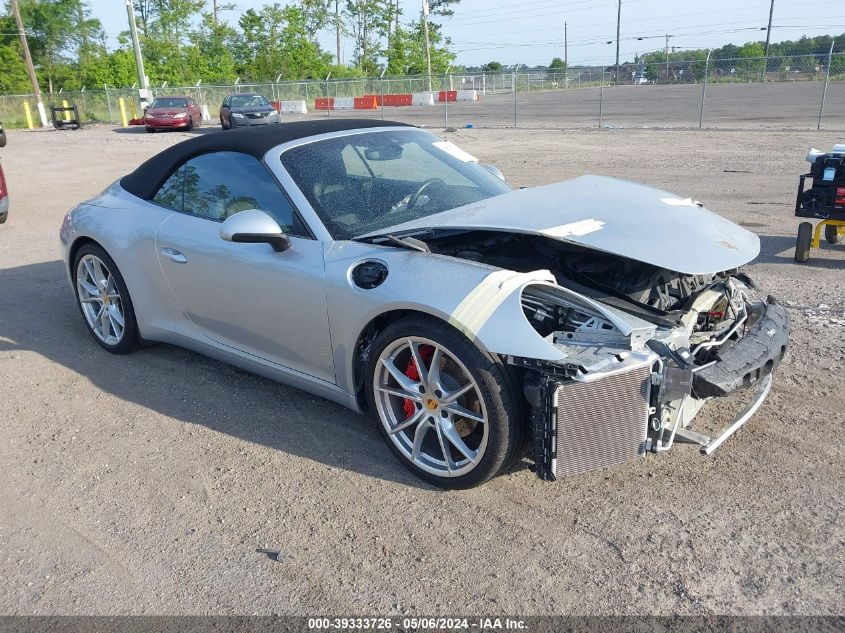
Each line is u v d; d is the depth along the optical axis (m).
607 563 2.55
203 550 2.71
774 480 3.01
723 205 8.80
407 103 37.28
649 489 2.98
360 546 2.69
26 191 12.20
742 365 2.79
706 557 2.56
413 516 2.86
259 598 2.45
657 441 2.76
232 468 3.26
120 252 4.26
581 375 2.51
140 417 3.79
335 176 3.64
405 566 2.57
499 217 3.15
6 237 8.39
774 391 3.80
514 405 2.72
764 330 3.11
